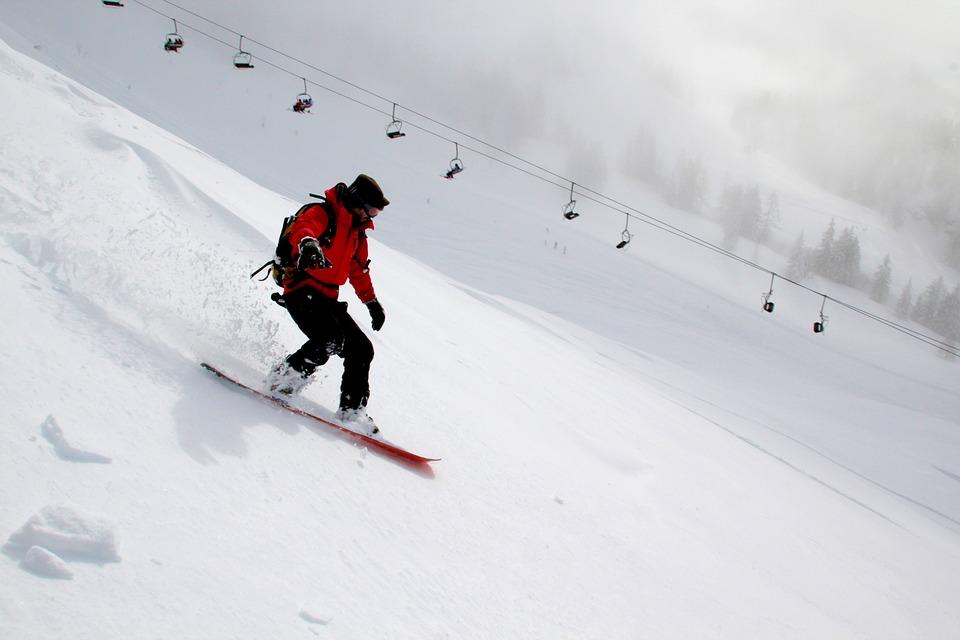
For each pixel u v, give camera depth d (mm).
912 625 5375
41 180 3826
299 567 2098
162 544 1841
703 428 12789
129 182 5148
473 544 2996
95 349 2609
